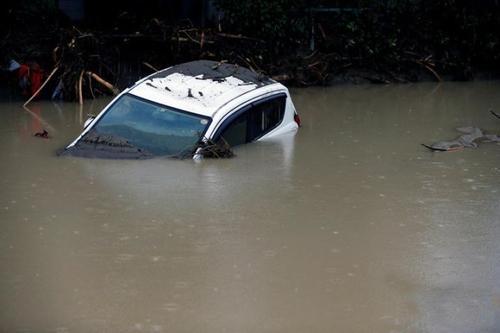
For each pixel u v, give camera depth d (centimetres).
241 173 1077
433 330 671
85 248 815
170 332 655
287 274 769
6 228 863
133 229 869
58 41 1645
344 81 1888
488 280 769
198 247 825
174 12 2023
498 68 2030
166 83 1219
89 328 659
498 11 2094
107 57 1677
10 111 1464
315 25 1945
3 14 1769
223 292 728
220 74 1264
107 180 1026
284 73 1820
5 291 719
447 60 1978
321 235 871
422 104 1639
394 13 2005
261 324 672
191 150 1118
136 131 1151
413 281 763
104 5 2014
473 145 1275
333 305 711
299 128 1366
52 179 1027
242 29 1867
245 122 1209
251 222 900
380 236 872
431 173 1114
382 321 684
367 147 1248
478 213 952
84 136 1161
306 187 1030
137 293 721
